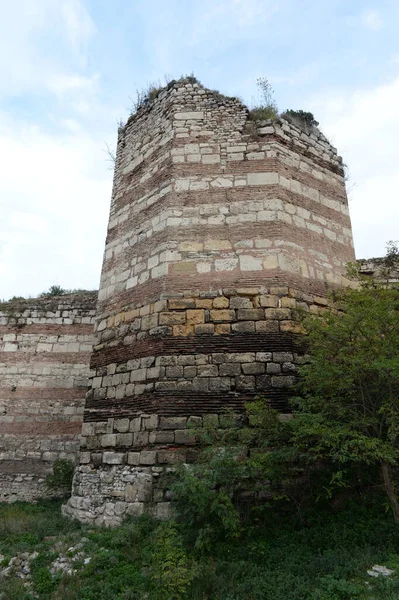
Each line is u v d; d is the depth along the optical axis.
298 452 6.91
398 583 4.76
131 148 11.46
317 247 9.65
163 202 9.62
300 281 8.95
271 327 8.30
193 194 9.51
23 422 14.24
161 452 7.59
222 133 10.03
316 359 6.84
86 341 14.91
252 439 7.33
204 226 9.22
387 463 6.16
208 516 6.24
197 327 8.39
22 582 5.91
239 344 8.21
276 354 8.12
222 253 8.96
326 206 10.27
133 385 8.55
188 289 8.71
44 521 8.48
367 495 6.90
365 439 5.71
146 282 9.28
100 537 6.85
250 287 8.62
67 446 13.89
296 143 10.30
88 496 8.46
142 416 8.11
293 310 8.53
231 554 5.89
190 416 7.79
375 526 6.15
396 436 6.06
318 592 4.80
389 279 11.13
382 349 6.14
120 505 7.73
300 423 6.45
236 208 9.31
